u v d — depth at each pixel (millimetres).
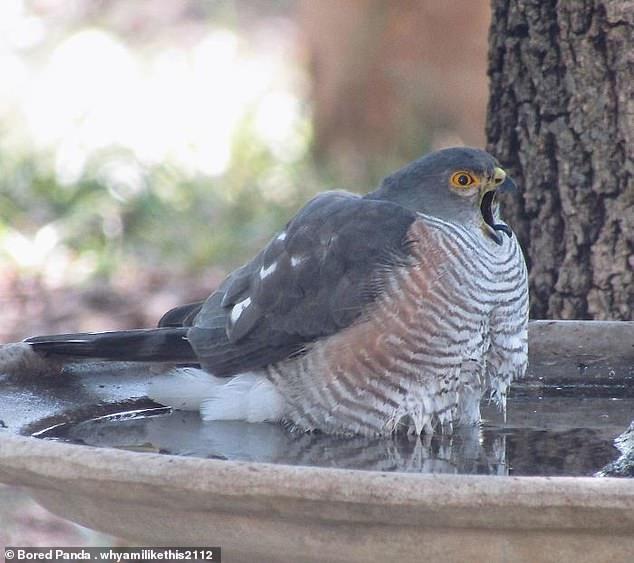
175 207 20297
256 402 7574
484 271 7488
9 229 19391
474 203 7684
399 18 22812
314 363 7441
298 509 4914
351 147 23156
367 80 22953
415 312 7324
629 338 8039
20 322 16875
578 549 4965
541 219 8789
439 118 22906
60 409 7395
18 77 25469
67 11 29484
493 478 4746
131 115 24016
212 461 4938
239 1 31172
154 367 8016
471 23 22484
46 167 20984
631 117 8344
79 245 19375
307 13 24031
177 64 26875
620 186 8453
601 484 4688
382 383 7371
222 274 18422
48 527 12000
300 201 20375
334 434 7492
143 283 18141
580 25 8406
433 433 7523
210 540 5387
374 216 7496
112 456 5043
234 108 24625
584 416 7656
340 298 7379
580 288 8680
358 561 5211
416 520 4863
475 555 5039
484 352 7633
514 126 8859
